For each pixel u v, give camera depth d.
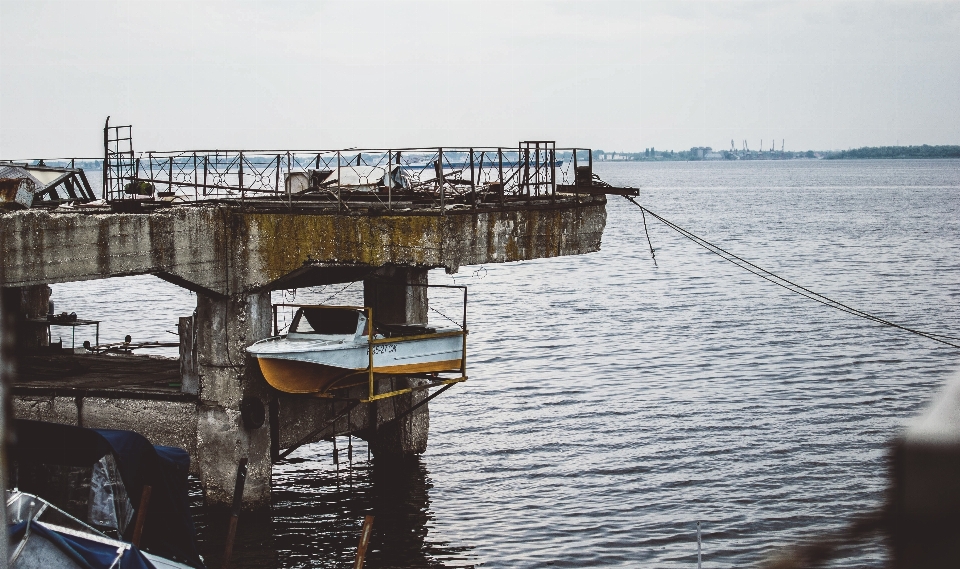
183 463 21.17
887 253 92.25
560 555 23.94
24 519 17.16
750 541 24.55
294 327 25.73
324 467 31.23
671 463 30.94
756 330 54.12
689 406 37.84
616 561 23.58
